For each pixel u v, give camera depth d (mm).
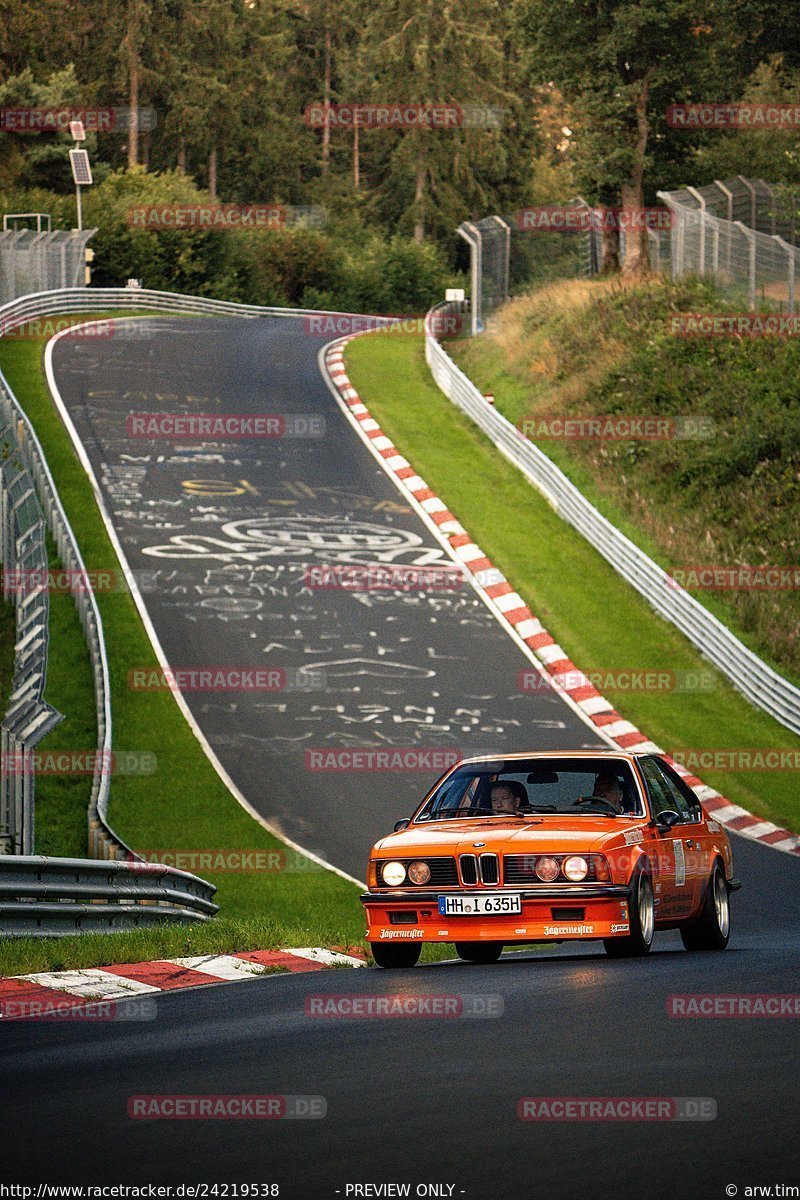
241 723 103188
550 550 143000
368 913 42406
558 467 162375
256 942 45094
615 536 138875
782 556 138375
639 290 196375
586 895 40594
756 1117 20609
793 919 66312
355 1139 19547
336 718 104812
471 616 126562
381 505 151875
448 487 157625
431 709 107562
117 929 51562
